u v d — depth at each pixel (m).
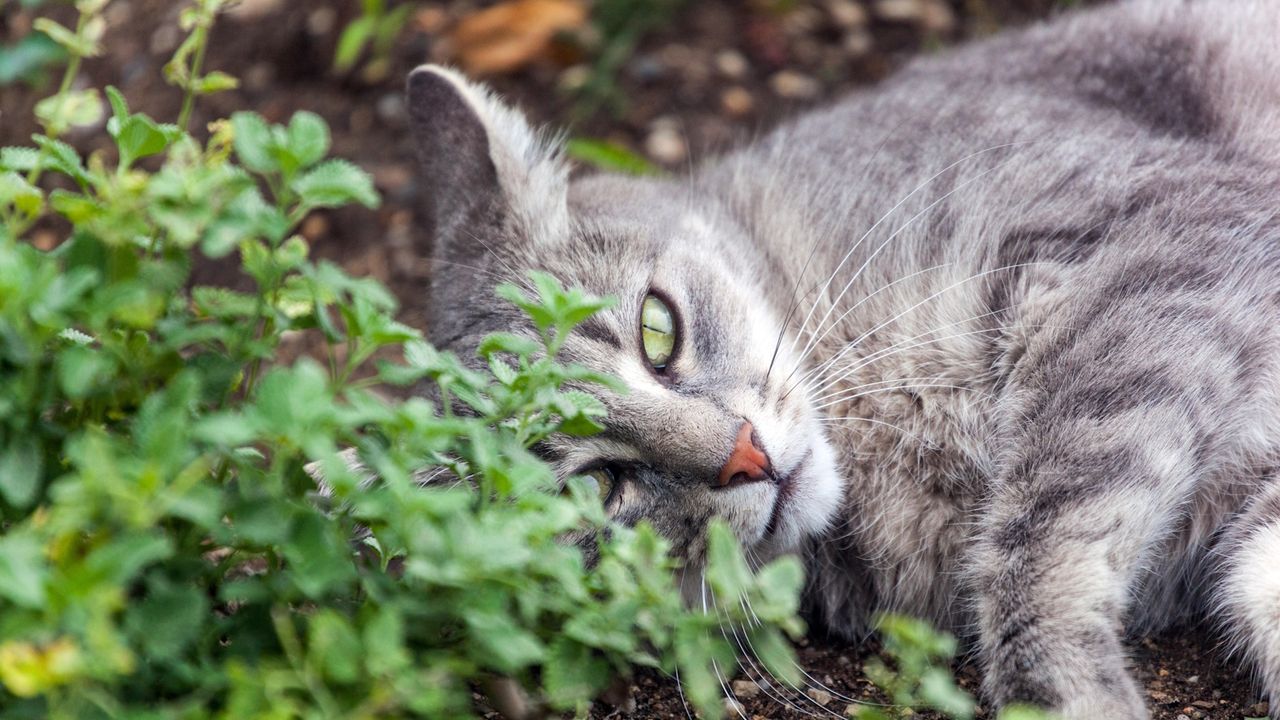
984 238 4.49
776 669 2.82
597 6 7.51
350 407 2.83
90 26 3.09
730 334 4.43
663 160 6.77
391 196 6.67
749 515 4.04
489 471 2.78
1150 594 4.33
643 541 2.87
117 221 2.71
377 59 7.22
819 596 4.63
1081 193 4.47
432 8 7.60
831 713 3.90
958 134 4.89
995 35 6.43
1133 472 3.89
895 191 4.79
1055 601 3.77
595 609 2.81
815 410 4.48
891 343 4.54
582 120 7.04
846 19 7.70
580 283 4.44
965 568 4.23
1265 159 4.71
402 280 6.23
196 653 2.78
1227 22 5.16
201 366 2.91
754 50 7.51
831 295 4.75
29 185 2.98
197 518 2.45
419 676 2.62
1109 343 4.06
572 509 2.79
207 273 6.11
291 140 2.80
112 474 2.37
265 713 2.44
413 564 2.58
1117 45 5.35
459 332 4.53
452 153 4.91
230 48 7.30
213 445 2.77
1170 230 4.27
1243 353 4.10
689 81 7.27
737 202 5.24
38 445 2.76
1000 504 4.04
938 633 4.50
